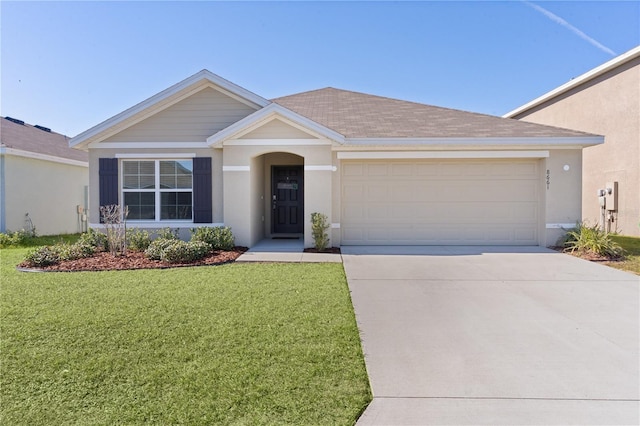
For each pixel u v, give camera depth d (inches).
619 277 301.0
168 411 120.0
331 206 439.8
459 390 135.6
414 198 462.0
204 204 452.4
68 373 142.5
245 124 418.9
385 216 462.0
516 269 329.1
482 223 460.1
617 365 154.7
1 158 536.4
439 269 328.2
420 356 162.2
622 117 596.1
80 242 403.5
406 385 138.6
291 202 559.2
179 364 150.1
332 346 167.6
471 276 303.9
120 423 114.0
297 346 167.3
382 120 500.1
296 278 289.1
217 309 214.2
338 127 467.2
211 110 456.8
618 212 601.6
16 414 118.2
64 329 183.8
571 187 440.5
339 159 448.5
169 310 212.1
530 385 139.2
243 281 279.0
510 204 459.2
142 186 463.8
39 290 253.0
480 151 444.5
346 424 114.8
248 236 437.7
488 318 209.0
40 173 598.2
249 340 172.9
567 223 441.4
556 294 255.0
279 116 422.9
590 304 233.8
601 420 118.3
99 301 228.2
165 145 455.8
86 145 457.4
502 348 170.7
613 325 198.8
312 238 428.5
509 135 432.8
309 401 126.3
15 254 415.2
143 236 414.0
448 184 460.8
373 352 165.8
